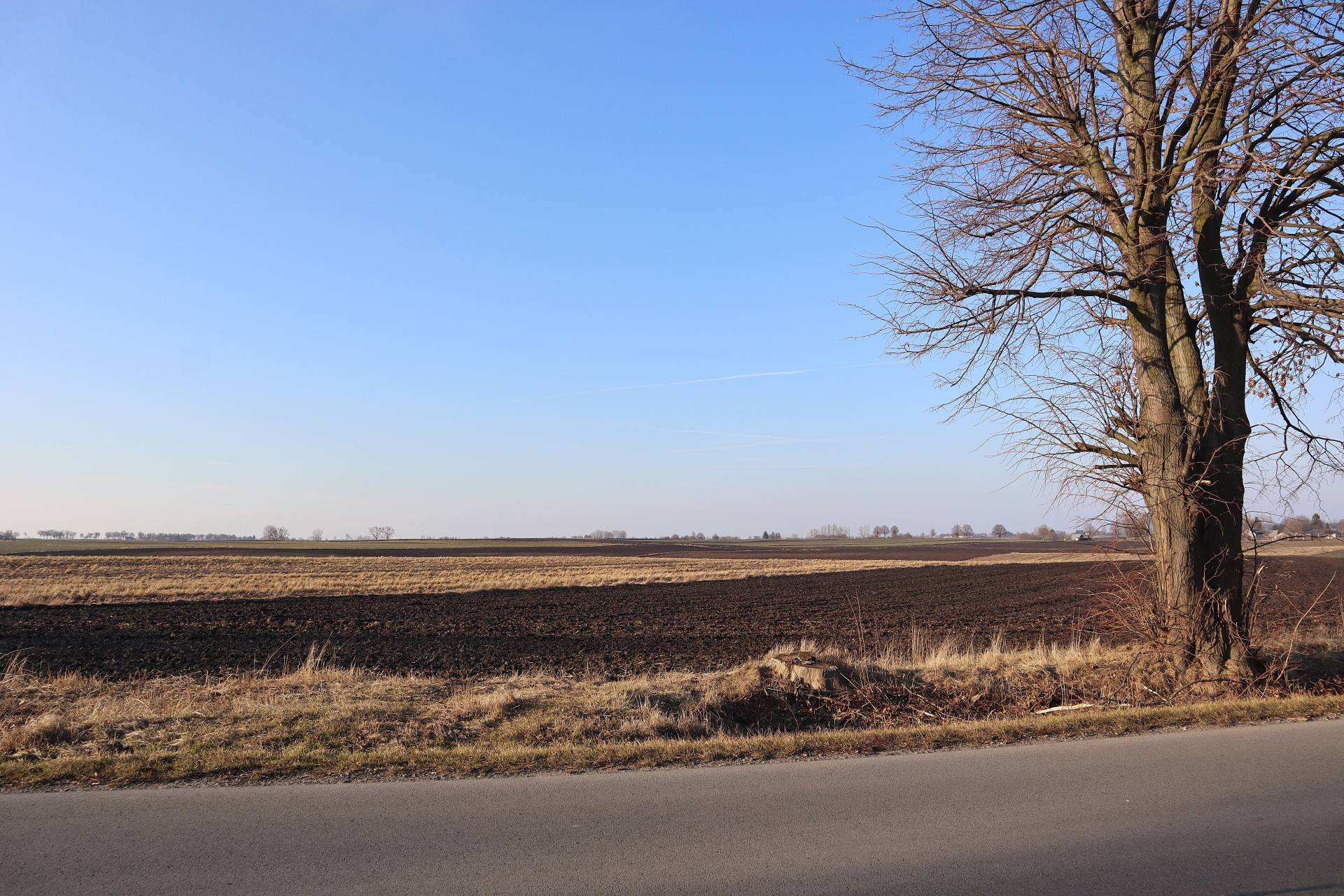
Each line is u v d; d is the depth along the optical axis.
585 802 5.46
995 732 7.52
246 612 27.72
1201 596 10.59
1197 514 10.66
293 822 5.04
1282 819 5.07
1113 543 11.75
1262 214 10.41
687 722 8.80
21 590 34.25
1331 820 5.06
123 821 5.05
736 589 41.28
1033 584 42.62
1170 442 10.62
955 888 4.05
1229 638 10.50
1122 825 4.97
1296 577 31.83
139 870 4.28
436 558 80.00
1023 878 4.18
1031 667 11.63
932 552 107.94
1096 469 11.48
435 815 5.18
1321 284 9.91
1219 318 10.84
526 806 5.35
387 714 8.70
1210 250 10.71
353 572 52.44
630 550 119.06
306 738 7.65
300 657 16.91
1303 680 10.69
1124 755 6.70
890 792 5.65
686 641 20.11
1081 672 11.41
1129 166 10.89
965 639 20.09
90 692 10.95
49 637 20.22
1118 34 10.90
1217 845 4.64
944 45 10.68
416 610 28.98
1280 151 9.45
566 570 58.25
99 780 5.96
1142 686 10.48
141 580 41.47
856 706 10.09
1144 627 11.34
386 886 4.09
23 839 4.72
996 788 5.76
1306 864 4.36
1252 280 10.48
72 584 38.22
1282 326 10.69
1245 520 11.12
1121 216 10.52
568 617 26.69
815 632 22.17
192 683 12.20
